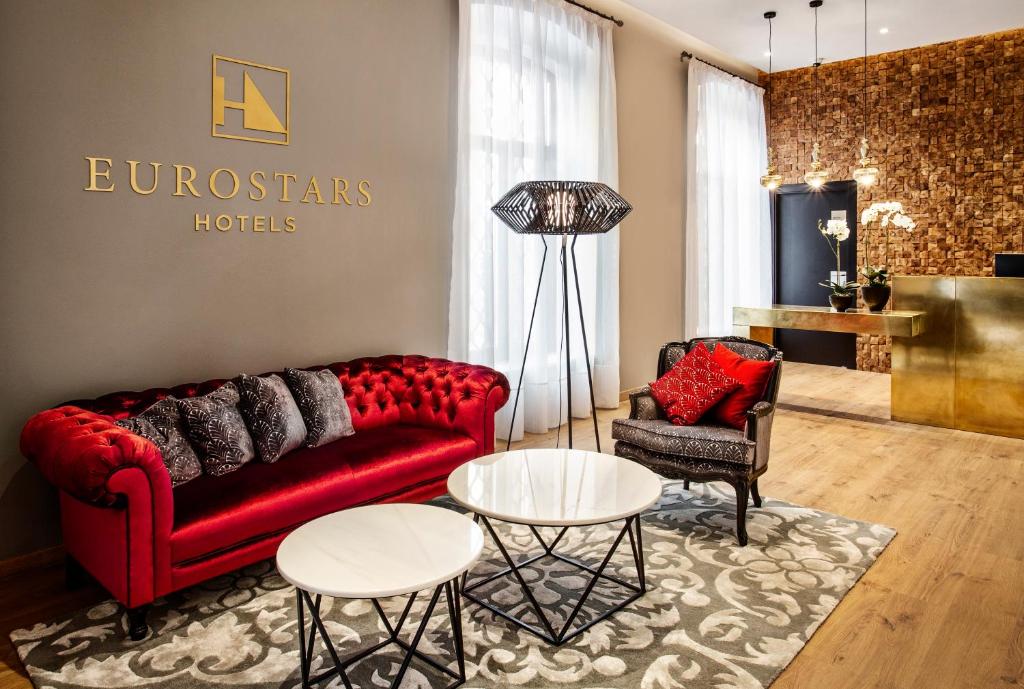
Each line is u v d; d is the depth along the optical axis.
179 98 3.30
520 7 4.94
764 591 2.75
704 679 2.17
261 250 3.66
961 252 7.35
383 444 3.36
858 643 2.39
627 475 2.77
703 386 3.64
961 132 7.25
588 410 5.74
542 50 5.18
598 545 3.20
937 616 2.58
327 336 3.99
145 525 2.37
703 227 7.19
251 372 3.65
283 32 3.67
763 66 8.19
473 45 4.67
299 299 3.84
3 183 2.83
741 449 3.21
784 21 6.53
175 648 2.36
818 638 2.43
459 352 4.62
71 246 3.02
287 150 3.73
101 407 2.93
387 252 4.27
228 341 3.55
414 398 3.90
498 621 2.52
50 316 2.98
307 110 3.80
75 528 2.72
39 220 2.93
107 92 3.07
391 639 2.33
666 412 3.75
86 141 3.03
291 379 3.45
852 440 5.09
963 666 2.26
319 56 3.84
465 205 4.55
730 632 2.45
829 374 7.95
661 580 2.85
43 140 2.91
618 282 5.98
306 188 3.83
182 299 3.37
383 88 4.18
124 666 2.26
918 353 5.52
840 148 8.09
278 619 2.56
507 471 2.83
